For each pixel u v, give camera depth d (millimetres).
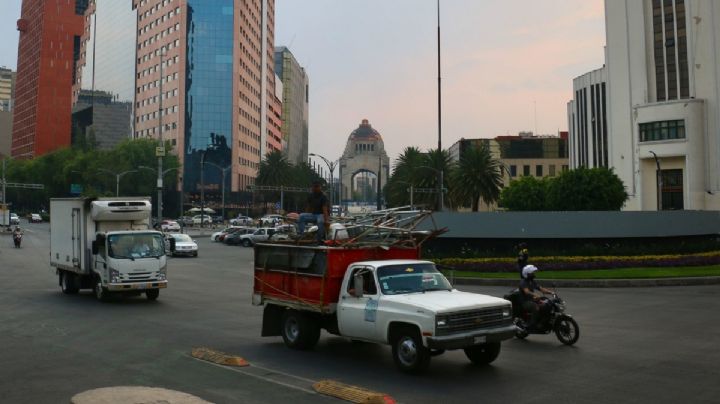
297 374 9711
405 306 9711
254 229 55812
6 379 9305
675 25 59844
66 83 168000
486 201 64688
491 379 9320
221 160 117312
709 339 12484
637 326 14164
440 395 8391
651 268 26125
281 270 12281
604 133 87375
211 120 117125
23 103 180375
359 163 181375
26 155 171250
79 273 20422
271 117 156125
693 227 30125
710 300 18875
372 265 10688
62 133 165875
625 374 9555
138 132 130125
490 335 9664
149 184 101375
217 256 43438
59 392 8539
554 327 12312
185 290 23156
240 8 122125
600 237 28641
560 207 50625
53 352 11461
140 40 130750
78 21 171750
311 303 11406
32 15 178875
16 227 52062
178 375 9586
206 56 117688
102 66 148125
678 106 57625
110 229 20656
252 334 13633
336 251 11258
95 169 101250
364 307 10461
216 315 16625
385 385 8977
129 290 19250
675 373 9570
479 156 63344
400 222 13352
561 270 25688
